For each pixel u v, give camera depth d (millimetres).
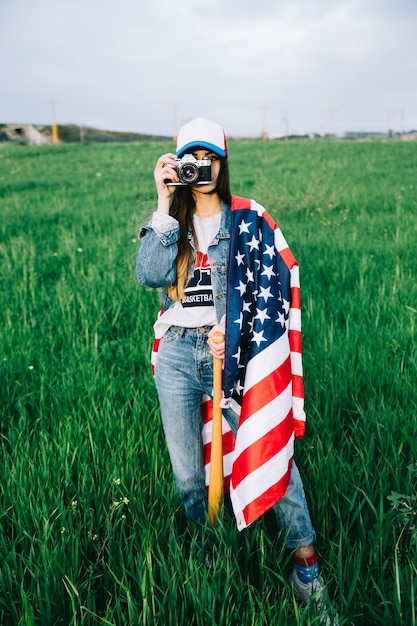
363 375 3785
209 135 2344
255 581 2467
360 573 2338
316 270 6391
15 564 2336
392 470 2750
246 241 2379
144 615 2049
